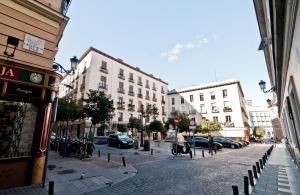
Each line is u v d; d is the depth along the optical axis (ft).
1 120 18.21
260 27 24.52
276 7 10.91
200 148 68.90
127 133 107.04
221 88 135.03
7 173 17.38
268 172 25.48
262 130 167.63
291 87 17.62
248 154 50.24
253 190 17.48
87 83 98.53
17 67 18.37
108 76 108.27
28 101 19.26
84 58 110.63
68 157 38.60
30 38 20.68
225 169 28.19
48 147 19.81
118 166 29.66
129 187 18.97
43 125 20.20
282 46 15.58
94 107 49.88
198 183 20.34
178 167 29.81
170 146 76.13
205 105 140.05
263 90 35.96
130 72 125.39
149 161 35.86
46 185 18.79
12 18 19.71
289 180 20.83
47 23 22.40
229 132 123.24
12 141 18.53
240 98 135.54
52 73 20.72
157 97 147.54
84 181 20.81
